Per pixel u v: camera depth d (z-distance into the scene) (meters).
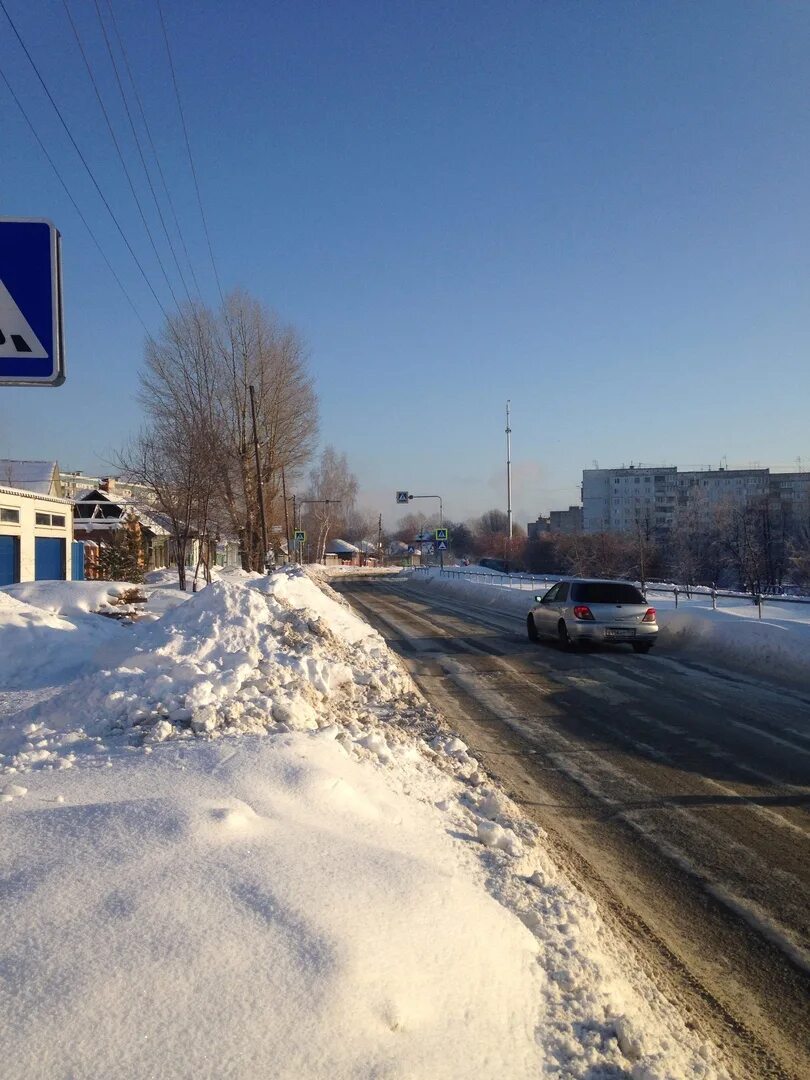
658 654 16.91
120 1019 2.45
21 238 4.37
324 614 17.22
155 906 3.03
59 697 7.76
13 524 27.67
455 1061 2.58
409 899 3.41
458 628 23.20
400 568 99.44
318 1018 2.54
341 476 100.00
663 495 101.75
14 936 2.81
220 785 4.61
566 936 3.85
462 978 3.03
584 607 17.25
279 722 7.28
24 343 4.38
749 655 15.56
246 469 41.91
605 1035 3.07
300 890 3.27
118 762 5.39
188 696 7.25
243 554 43.28
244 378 41.94
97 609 18.94
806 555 46.41
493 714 10.70
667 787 7.35
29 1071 2.24
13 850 3.56
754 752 8.59
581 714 10.68
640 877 5.30
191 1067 2.31
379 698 10.77
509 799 6.71
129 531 40.78
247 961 2.76
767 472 99.69
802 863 5.55
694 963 4.19
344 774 5.32
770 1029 3.60
